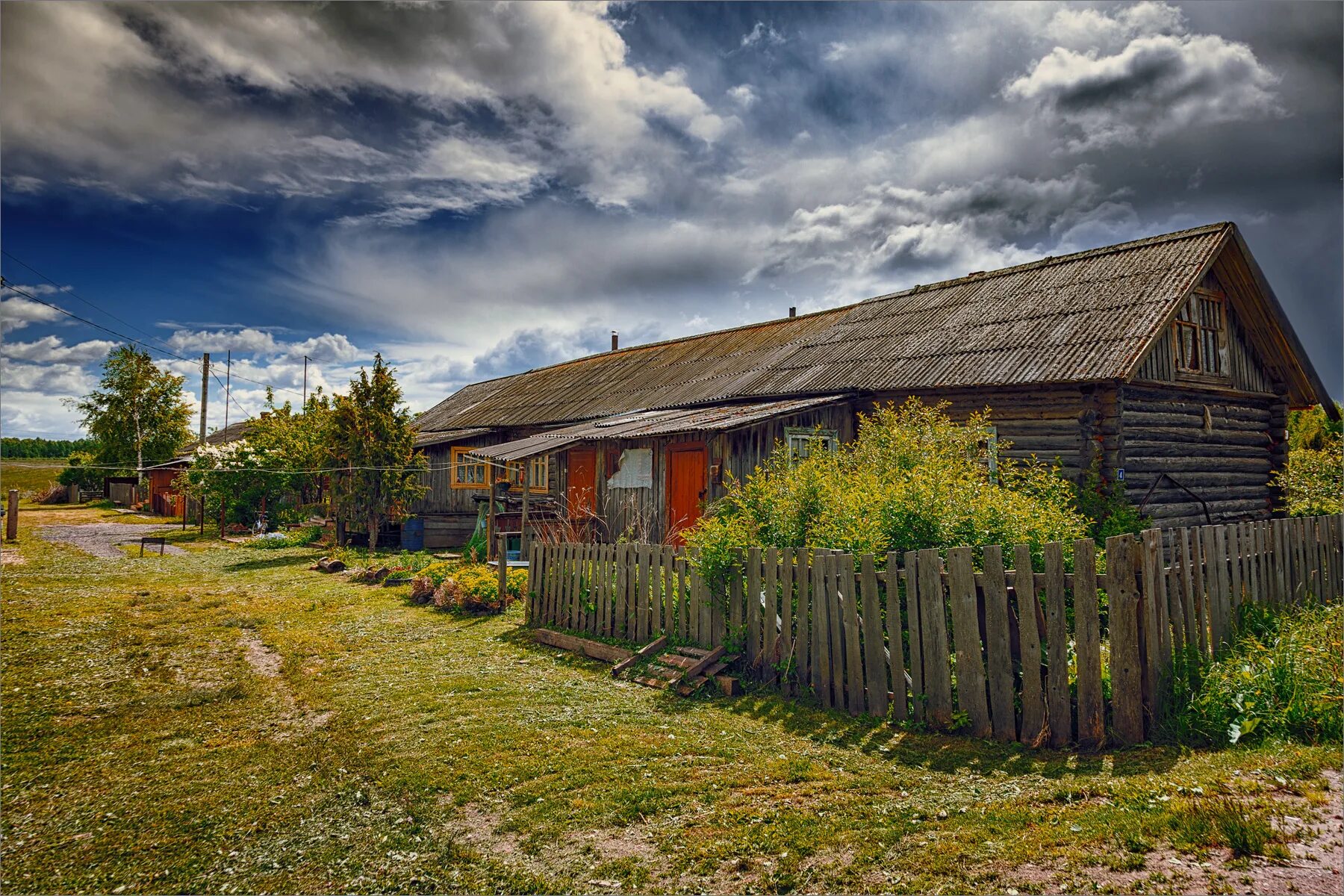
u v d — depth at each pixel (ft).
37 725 21.20
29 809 15.99
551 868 13.14
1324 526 28.50
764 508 27.40
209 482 83.10
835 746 18.38
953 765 16.87
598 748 18.63
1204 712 17.67
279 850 14.11
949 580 19.21
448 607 38.88
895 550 22.29
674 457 50.60
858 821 14.19
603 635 29.73
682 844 13.67
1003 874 11.96
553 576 32.86
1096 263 53.93
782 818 14.48
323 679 25.88
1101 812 13.66
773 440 47.26
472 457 56.75
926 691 19.43
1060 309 49.06
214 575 52.90
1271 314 51.24
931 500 22.72
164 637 32.71
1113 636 17.61
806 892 11.94
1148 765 16.05
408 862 13.57
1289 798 13.46
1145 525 38.45
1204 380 48.44
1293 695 17.40
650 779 16.69
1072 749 17.40
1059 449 42.75
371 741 19.63
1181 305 43.42
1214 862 11.60
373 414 66.39
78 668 27.53
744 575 24.40
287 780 17.40
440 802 15.94
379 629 34.19
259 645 31.35
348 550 66.59
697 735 19.44
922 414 40.14
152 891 12.82
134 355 161.38
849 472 31.07
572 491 59.77
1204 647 20.07
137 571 54.80
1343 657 18.83
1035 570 21.27
